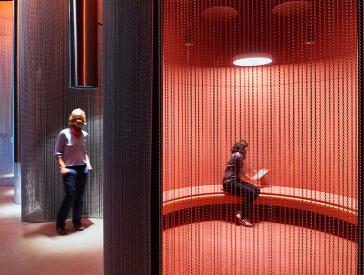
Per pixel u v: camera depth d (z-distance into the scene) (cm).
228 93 457
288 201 437
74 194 427
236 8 417
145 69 235
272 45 429
